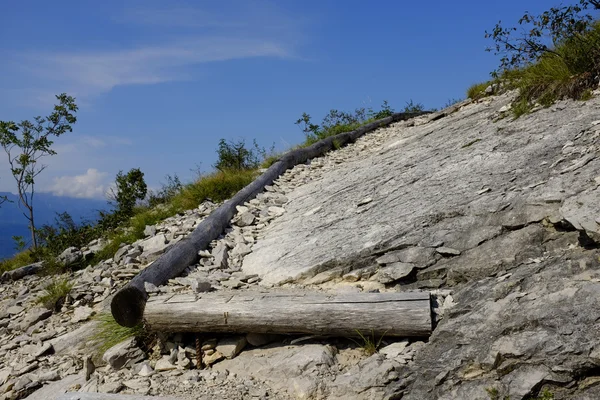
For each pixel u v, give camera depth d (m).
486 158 6.39
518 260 4.26
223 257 6.22
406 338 4.08
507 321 3.53
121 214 10.50
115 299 4.79
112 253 8.31
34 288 7.63
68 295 6.62
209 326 4.43
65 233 9.85
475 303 3.89
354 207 6.73
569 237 4.17
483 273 4.36
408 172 7.37
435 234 4.96
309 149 11.64
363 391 3.70
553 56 7.93
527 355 3.28
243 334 4.56
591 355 3.07
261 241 6.77
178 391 4.05
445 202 5.47
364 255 5.14
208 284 5.23
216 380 4.16
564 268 3.74
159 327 4.57
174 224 8.46
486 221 4.78
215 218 7.21
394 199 6.38
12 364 5.38
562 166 5.07
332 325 4.14
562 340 3.21
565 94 7.17
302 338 4.37
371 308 4.07
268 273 5.62
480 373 3.43
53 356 5.40
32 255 9.80
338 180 8.77
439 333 3.81
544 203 4.48
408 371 3.71
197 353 4.50
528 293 3.67
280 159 10.82
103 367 4.80
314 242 5.99
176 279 5.45
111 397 3.78
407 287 4.68
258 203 8.40
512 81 10.02
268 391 3.94
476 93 11.93
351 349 4.20
